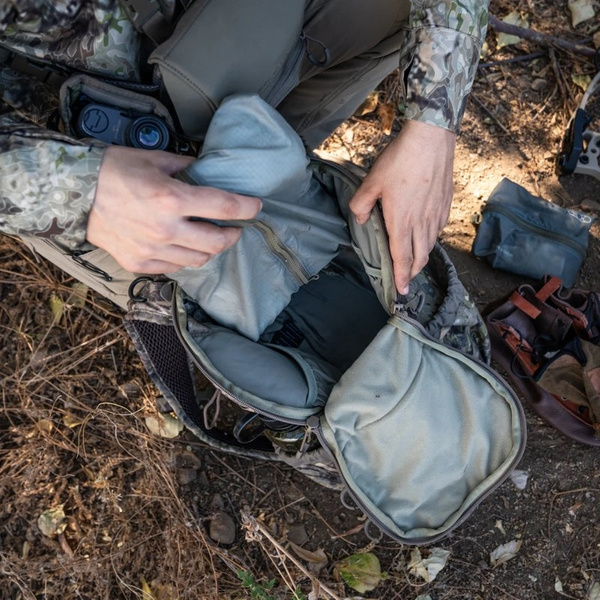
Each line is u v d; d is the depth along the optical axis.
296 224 1.22
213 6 1.03
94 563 1.59
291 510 1.69
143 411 1.68
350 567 1.63
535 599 1.65
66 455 1.66
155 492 1.64
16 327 1.72
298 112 1.48
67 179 0.92
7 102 1.13
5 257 1.74
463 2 1.04
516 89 1.94
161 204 0.91
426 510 1.25
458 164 1.89
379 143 1.89
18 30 1.01
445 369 1.22
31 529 1.62
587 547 1.67
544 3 1.98
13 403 1.68
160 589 1.59
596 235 1.85
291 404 1.21
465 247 1.83
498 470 1.22
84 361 1.71
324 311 1.43
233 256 1.19
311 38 1.17
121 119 1.06
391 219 1.14
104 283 1.37
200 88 1.02
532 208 1.76
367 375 1.19
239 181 1.03
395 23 1.23
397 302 1.23
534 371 1.65
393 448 1.21
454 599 1.64
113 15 1.03
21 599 1.59
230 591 1.60
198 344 1.23
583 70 1.93
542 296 1.64
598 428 1.60
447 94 1.07
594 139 1.84
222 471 1.70
